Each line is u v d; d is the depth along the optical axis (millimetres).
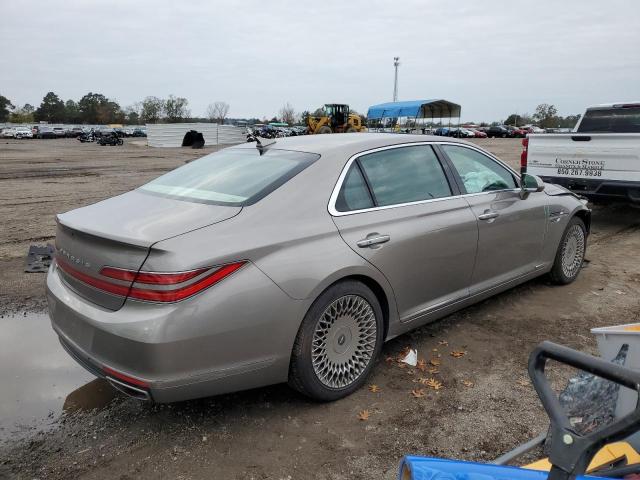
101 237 2818
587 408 2398
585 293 5359
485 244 4328
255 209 3094
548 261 5211
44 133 71250
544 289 5484
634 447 2121
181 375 2689
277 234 3029
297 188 3293
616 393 2334
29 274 5949
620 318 4715
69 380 3701
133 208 3297
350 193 3498
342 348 3344
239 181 3439
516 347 4145
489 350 4094
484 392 3484
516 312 4855
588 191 7934
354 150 3684
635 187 7332
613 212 9898
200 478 2680
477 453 2869
